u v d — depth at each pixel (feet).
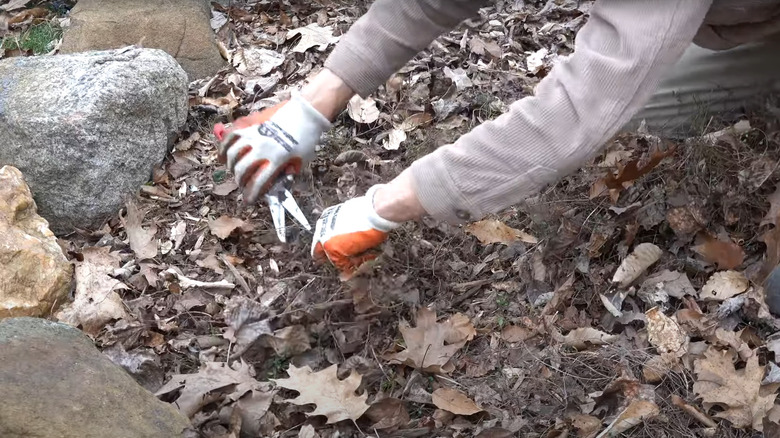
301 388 5.79
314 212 7.34
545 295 6.72
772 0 5.92
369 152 8.52
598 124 4.58
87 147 7.75
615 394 5.91
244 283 7.04
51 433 4.88
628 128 8.02
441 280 6.91
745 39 6.77
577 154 4.69
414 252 6.95
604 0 4.69
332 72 5.88
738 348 6.02
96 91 7.86
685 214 6.99
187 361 6.37
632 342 6.31
